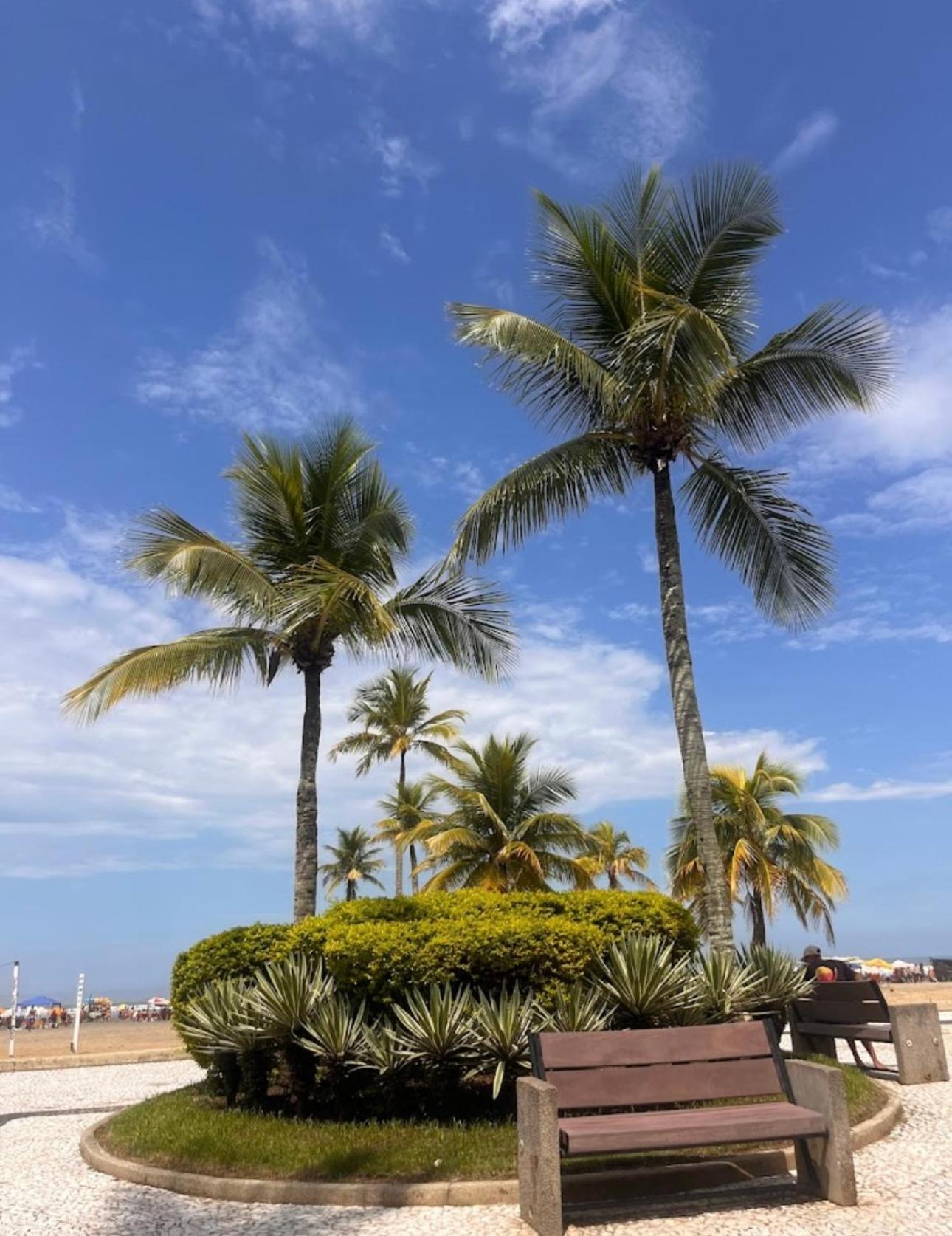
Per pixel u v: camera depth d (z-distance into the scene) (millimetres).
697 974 8477
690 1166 5660
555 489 12125
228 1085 8055
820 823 27609
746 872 26406
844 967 11594
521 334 11133
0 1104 10945
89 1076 13875
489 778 26188
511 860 25656
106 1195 6020
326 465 13359
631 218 11695
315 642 13102
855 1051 9766
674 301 10227
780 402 12039
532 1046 5305
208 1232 5152
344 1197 5605
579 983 7539
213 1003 8047
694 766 10727
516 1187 5488
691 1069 5402
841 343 11242
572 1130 4941
